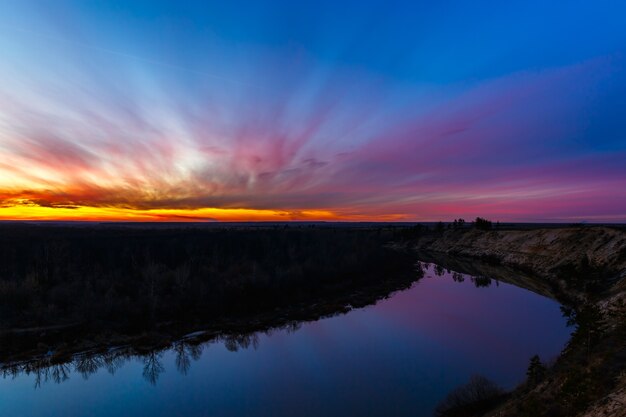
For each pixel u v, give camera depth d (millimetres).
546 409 15781
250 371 27922
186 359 30438
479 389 21469
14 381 26844
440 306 47188
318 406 22594
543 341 32812
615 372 16891
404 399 22969
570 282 52219
